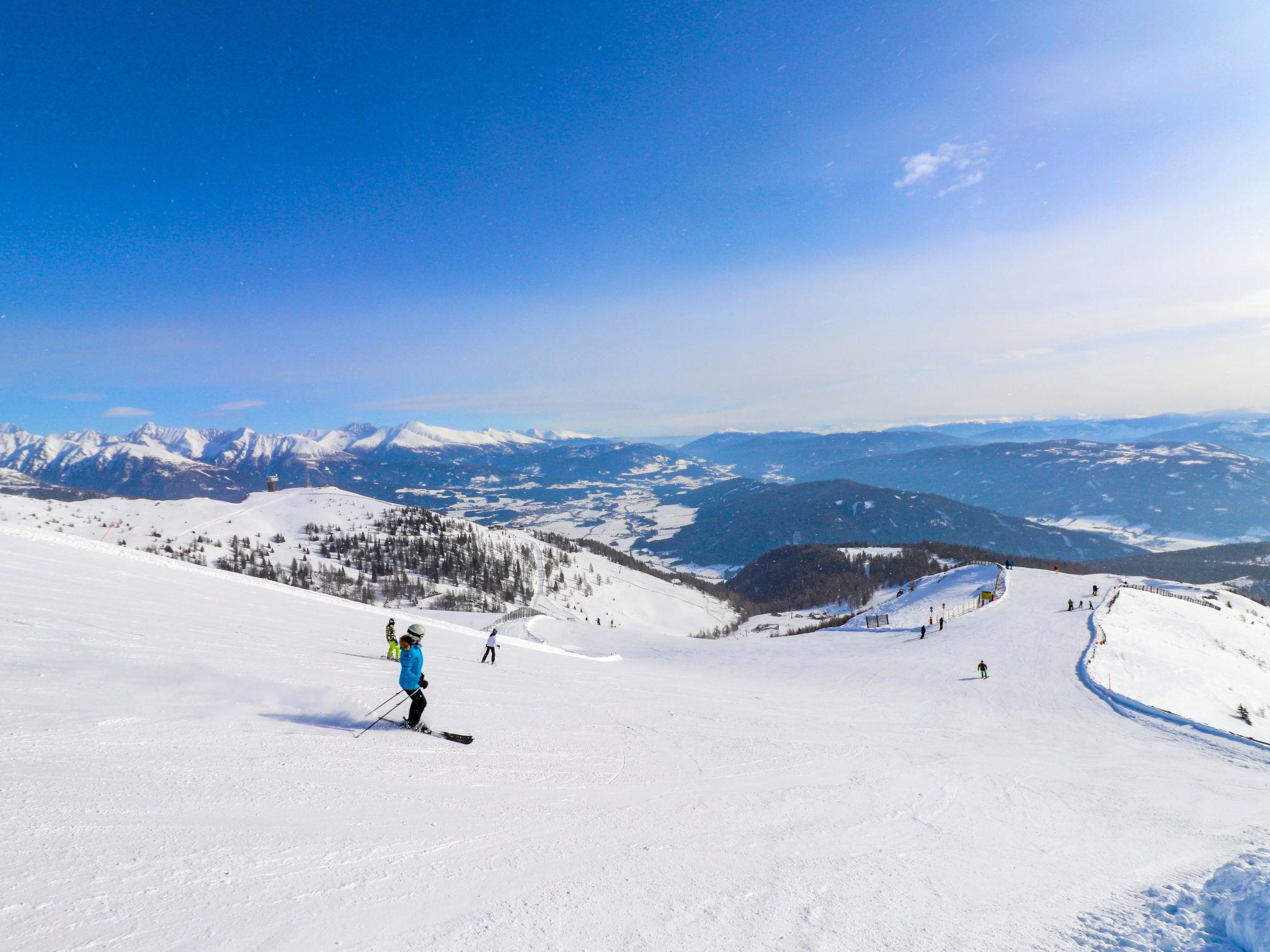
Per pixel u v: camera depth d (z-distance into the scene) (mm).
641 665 45156
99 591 17016
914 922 6211
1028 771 16891
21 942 3387
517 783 8477
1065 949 5973
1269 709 45625
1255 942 5902
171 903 4160
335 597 38062
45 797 5098
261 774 6758
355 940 4277
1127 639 55062
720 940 5270
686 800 9219
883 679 39938
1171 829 12312
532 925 4953
